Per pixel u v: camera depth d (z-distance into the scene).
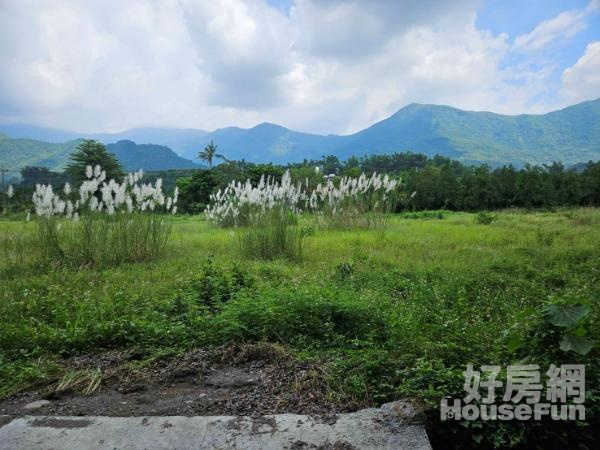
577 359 2.94
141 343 4.11
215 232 12.57
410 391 2.93
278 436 2.63
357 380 3.15
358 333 4.17
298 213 12.46
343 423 2.74
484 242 9.96
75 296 5.41
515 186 32.66
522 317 3.13
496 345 3.51
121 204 8.68
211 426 2.72
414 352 3.53
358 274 6.46
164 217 9.32
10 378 3.47
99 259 7.77
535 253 8.08
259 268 7.09
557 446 2.83
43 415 2.91
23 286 6.03
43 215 8.33
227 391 3.22
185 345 4.06
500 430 2.76
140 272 6.95
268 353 3.76
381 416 2.79
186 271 6.93
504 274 6.41
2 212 11.74
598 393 2.90
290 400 3.05
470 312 4.69
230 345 3.95
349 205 13.27
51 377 3.48
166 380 3.42
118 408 3.02
